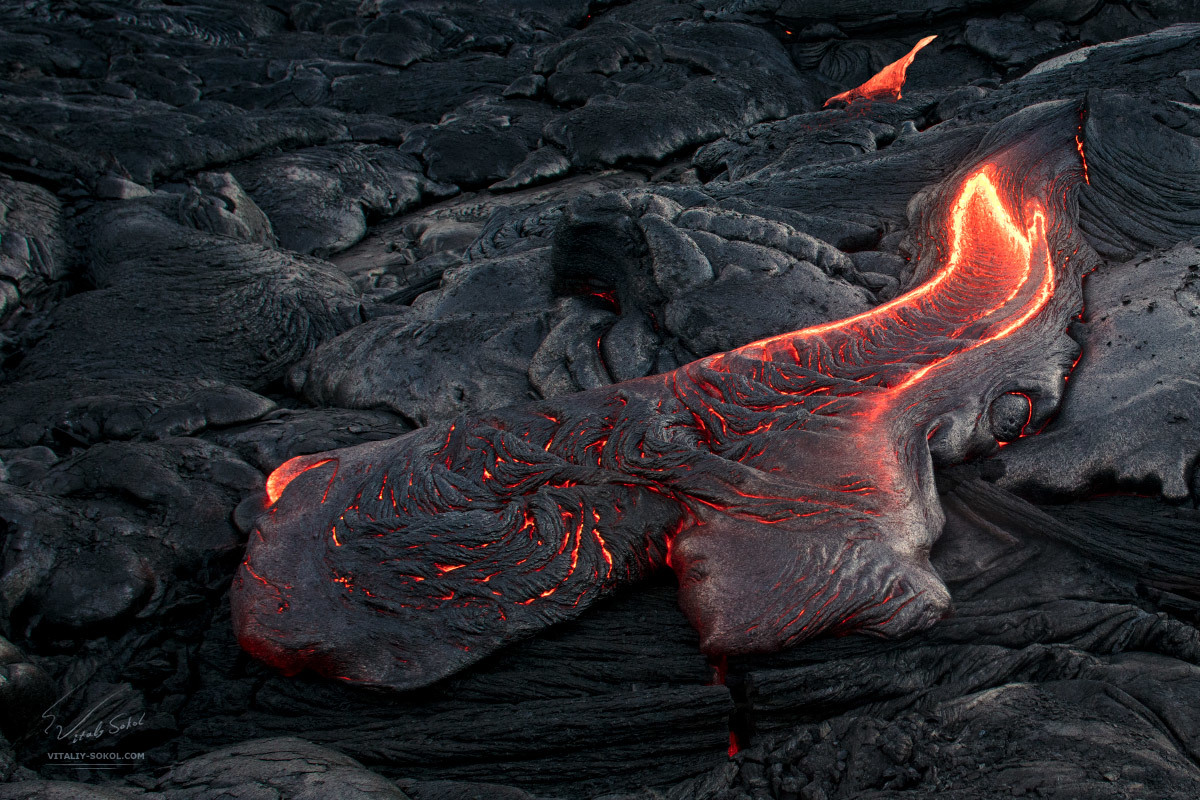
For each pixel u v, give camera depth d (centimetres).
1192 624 311
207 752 287
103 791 246
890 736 265
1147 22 898
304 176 831
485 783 282
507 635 319
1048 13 935
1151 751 234
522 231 659
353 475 375
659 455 362
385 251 793
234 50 1144
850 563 307
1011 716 261
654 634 326
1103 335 404
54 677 328
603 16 1301
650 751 292
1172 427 353
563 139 921
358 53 1147
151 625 358
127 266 612
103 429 456
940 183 564
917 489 338
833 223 556
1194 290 402
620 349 468
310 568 339
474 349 499
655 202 519
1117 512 351
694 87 961
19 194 645
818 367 411
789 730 293
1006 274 457
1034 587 328
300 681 327
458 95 1071
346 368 513
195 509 393
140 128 805
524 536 341
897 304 452
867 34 1025
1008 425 373
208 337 551
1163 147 495
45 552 358
